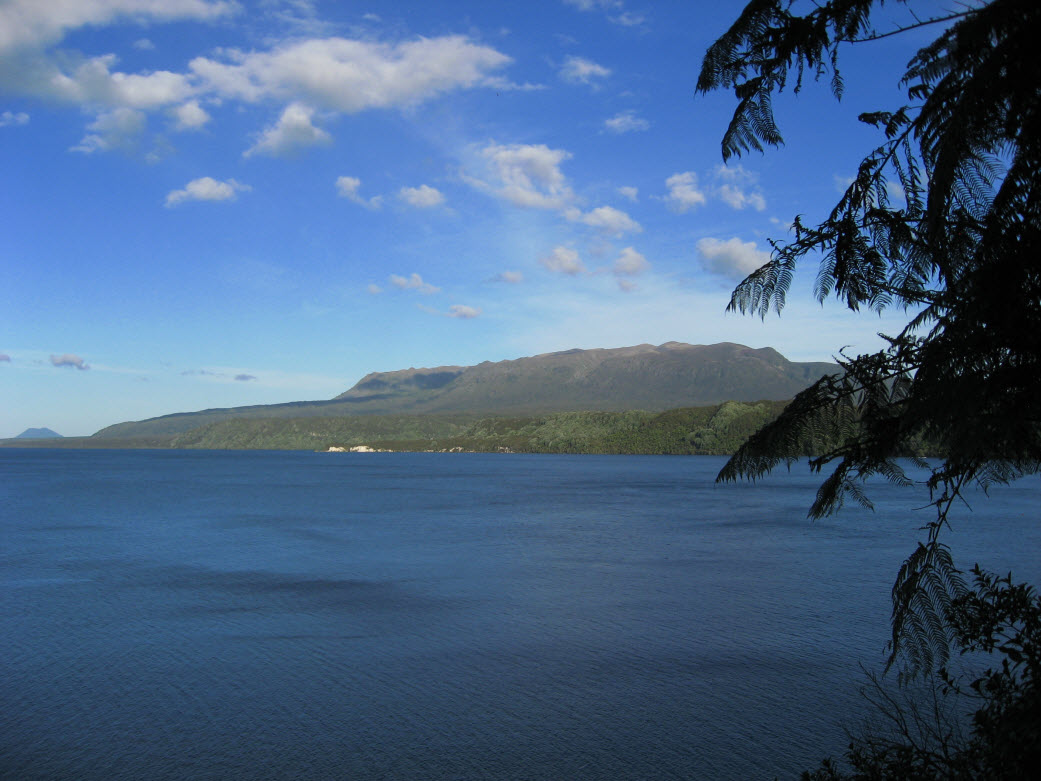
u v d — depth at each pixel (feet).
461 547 137.49
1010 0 8.87
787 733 49.08
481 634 73.61
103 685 58.65
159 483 357.20
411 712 53.31
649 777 43.34
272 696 56.44
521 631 74.64
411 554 128.57
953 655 59.77
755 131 11.58
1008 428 9.37
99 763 45.34
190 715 52.65
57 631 74.69
